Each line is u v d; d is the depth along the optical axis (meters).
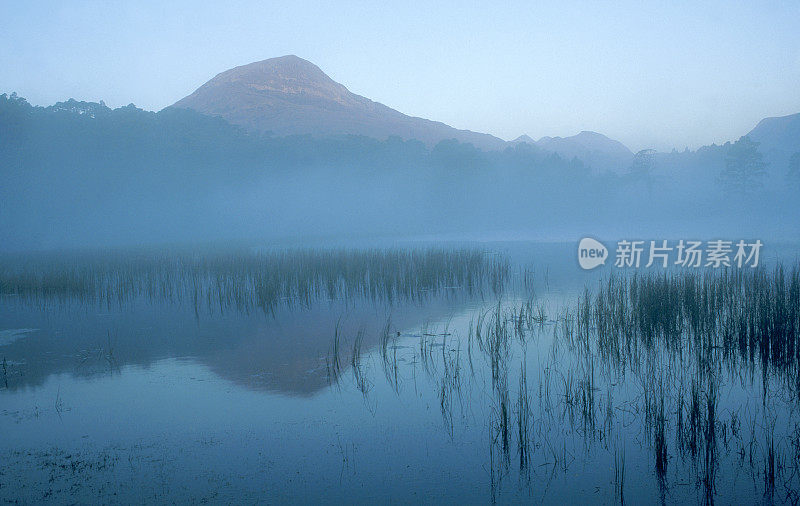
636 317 12.01
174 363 10.61
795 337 9.57
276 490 5.56
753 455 6.13
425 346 11.36
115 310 16.89
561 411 7.56
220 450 6.55
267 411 7.83
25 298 19.62
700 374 8.69
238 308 16.59
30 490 5.61
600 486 5.58
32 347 12.23
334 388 8.78
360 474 5.88
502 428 6.77
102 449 6.65
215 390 8.86
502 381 8.88
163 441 6.86
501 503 5.25
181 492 5.54
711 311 12.20
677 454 6.24
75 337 13.18
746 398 7.87
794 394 7.98
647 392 7.85
